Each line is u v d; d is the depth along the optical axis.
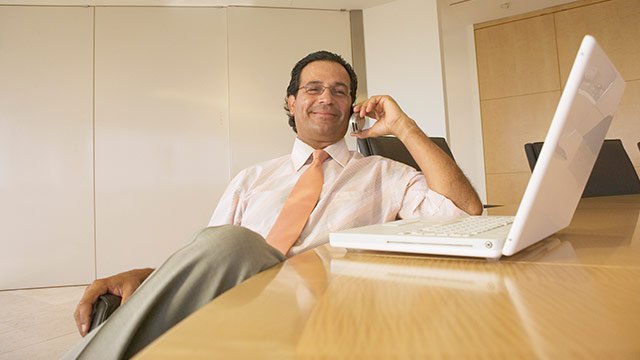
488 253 0.45
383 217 1.20
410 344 0.22
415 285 0.36
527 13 4.35
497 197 4.48
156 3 3.57
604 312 0.26
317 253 0.58
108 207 3.48
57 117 3.43
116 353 0.41
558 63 4.24
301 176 1.19
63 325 2.36
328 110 1.34
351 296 0.33
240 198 1.27
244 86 3.71
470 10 4.25
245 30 3.72
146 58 3.57
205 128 3.64
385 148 1.62
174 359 0.21
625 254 0.46
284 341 0.23
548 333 0.22
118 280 0.82
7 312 2.67
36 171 3.39
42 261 3.38
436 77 3.75
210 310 0.30
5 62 3.38
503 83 4.46
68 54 3.46
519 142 4.39
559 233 0.64
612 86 0.50
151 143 3.55
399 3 3.84
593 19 4.11
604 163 1.97
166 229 3.55
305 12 3.84
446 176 1.04
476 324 0.24
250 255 0.48
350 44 3.91
